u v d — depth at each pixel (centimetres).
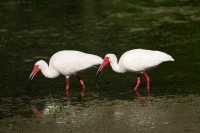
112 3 3216
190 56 1939
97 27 2547
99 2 3275
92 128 1252
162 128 1227
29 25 2680
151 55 1578
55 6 3203
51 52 2108
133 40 2253
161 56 1574
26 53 2116
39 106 1466
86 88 1631
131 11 2925
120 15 2828
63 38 2350
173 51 2025
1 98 1560
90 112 1381
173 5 3025
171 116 1312
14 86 1681
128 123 1276
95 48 2130
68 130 1247
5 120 1352
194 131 1195
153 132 1203
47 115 1378
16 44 2288
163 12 2839
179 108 1376
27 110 1434
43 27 2614
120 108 1405
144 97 1501
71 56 1608
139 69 1578
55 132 1238
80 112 1384
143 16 2766
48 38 2370
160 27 2489
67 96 1552
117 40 2262
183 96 1485
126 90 1588
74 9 3069
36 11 3056
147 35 2336
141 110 1377
